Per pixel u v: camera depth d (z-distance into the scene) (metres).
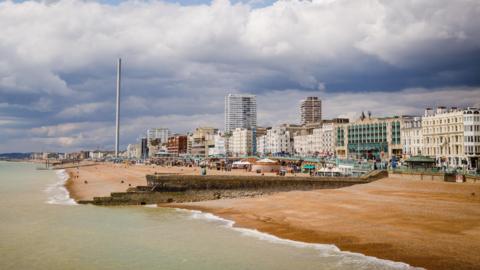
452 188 84.81
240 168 155.50
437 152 156.12
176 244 46.28
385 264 37.28
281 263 38.34
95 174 184.25
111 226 57.62
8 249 44.81
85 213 70.12
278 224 56.06
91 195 94.75
